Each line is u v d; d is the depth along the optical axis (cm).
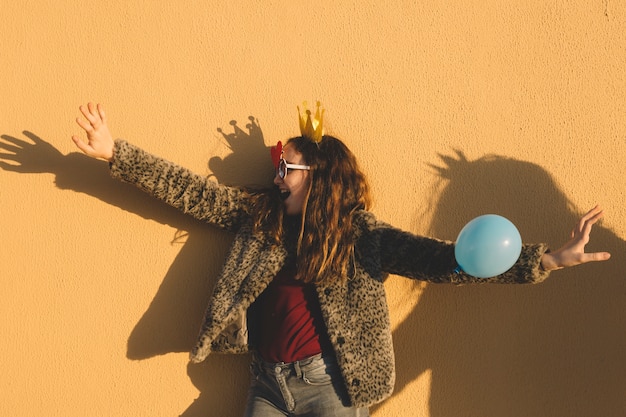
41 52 278
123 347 277
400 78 279
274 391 247
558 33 278
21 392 277
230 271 250
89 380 277
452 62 279
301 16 279
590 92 276
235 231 261
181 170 253
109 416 278
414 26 279
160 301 277
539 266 231
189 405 277
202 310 277
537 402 274
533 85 278
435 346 276
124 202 277
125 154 244
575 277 273
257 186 275
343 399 240
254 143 279
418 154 278
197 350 241
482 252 209
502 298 275
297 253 245
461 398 275
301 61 279
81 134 278
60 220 277
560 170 276
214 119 279
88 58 279
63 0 279
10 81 278
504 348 274
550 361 274
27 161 277
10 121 278
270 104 279
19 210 277
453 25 279
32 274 277
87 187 277
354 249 247
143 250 277
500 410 274
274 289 250
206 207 255
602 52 277
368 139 279
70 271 277
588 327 273
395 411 277
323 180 250
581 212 275
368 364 238
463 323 275
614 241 273
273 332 246
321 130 255
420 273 239
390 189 278
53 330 277
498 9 278
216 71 279
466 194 277
